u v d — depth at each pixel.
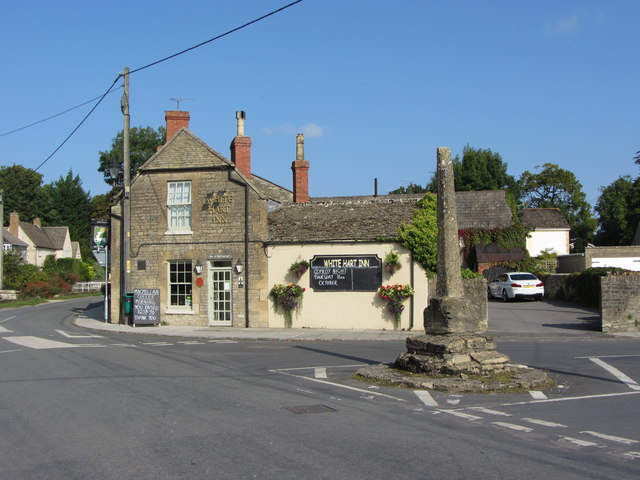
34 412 8.62
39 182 84.44
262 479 5.77
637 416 8.52
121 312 25.08
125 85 24.84
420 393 10.25
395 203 25.19
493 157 62.22
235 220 23.91
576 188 73.50
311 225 24.14
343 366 13.51
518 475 5.89
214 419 8.23
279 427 7.81
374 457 6.48
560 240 50.69
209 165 24.20
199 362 13.95
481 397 9.92
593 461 6.34
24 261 57.09
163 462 6.30
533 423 8.09
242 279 23.73
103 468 6.12
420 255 21.95
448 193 12.39
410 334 20.98
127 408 8.90
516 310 29.19
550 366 13.34
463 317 12.05
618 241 66.56
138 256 24.89
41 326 24.23
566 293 34.09
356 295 22.62
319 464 6.23
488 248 40.91
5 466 6.19
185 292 24.62
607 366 13.32
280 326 23.25
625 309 21.42
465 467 6.14
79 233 87.00
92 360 13.99
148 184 24.92
